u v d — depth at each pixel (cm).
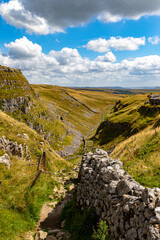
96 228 928
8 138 2530
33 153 2869
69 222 1171
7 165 1822
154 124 3622
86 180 1342
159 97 7988
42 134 10944
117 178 959
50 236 991
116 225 766
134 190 793
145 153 2028
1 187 1440
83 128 16600
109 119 10175
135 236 640
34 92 15675
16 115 11306
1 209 1162
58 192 1769
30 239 994
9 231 984
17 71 16062
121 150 2886
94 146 9138
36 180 1803
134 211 681
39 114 12262
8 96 11812
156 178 1297
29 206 1338
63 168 3425
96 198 1058
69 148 10731
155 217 571
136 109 8856
